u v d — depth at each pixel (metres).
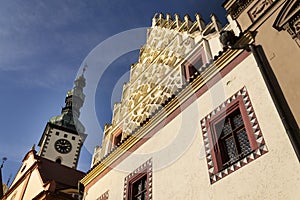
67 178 23.48
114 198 11.56
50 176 22.42
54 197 18.80
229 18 11.00
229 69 9.59
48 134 60.84
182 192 8.59
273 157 6.80
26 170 24.95
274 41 8.37
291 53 7.70
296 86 7.12
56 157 58.28
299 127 6.58
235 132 8.38
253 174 7.00
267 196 6.42
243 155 7.69
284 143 6.77
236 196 7.04
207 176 8.16
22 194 22.45
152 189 9.86
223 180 7.63
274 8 8.98
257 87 8.27
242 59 9.30
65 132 62.78
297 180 6.08
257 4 9.79
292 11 8.25
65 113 67.19
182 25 16.12
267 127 7.36
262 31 8.95
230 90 9.12
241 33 9.44
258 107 7.89
